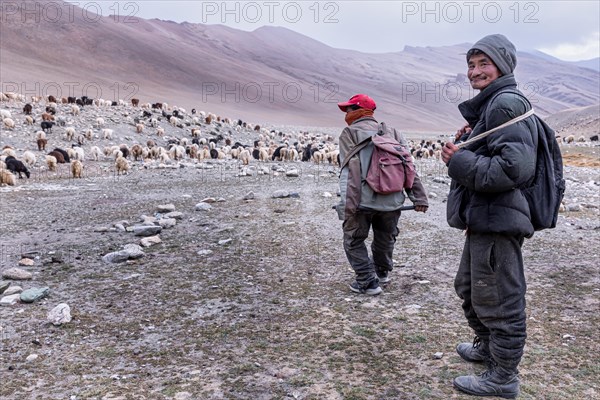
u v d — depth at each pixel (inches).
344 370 121.8
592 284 188.2
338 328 148.3
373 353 131.1
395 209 169.9
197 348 137.6
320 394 110.4
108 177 603.5
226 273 209.5
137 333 149.6
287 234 277.0
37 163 717.3
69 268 221.6
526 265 216.4
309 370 122.3
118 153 796.6
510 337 102.5
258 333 147.0
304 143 1421.0
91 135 950.4
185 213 348.5
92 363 130.0
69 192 469.7
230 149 1034.7
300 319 157.1
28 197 435.5
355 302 171.8
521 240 102.0
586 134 3137.3
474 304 105.5
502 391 106.0
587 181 626.5
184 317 161.9
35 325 156.8
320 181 531.2
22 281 203.2
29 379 121.6
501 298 101.9
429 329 146.5
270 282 196.5
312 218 319.9
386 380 116.2
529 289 183.5
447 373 118.9
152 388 115.4
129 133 1071.0
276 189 464.8
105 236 283.0
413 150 1085.1
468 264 110.2
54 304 176.4
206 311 166.7
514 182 92.7
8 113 924.0
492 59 99.7
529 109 96.7
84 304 175.6
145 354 134.9
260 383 116.3
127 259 233.0
